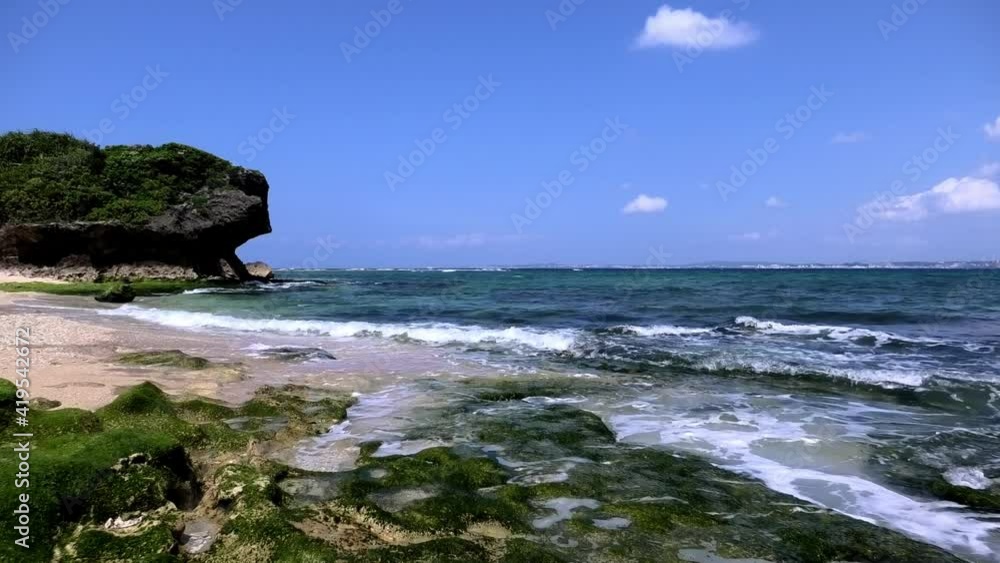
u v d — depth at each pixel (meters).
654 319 22.33
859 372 12.05
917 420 9.12
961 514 5.82
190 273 44.59
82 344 14.12
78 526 4.54
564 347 15.53
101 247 41.28
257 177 52.97
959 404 10.04
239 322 20.80
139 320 21.44
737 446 7.80
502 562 4.46
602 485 6.15
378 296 36.25
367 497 5.66
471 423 8.50
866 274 77.25
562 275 86.06
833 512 5.65
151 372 11.04
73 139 50.22
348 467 6.77
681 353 14.31
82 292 31.81
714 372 12.49
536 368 12.99
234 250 52.25
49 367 11.06
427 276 89.12
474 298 34.25
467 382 11.39
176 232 43.66
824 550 4.87
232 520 4.80
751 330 18.81
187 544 4.77
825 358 14.09
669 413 9.41
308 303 30.44
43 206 40.91
